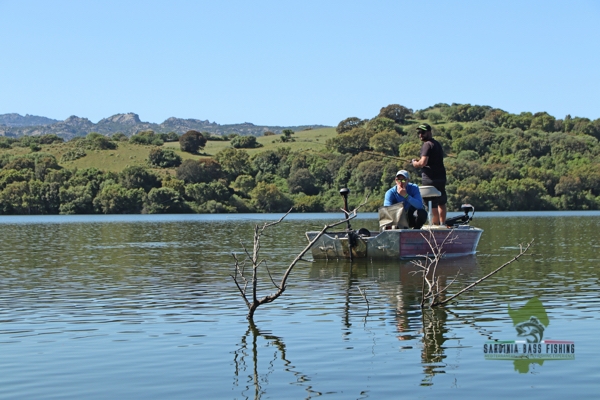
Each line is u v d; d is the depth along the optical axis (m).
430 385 7.03
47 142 156.75
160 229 43.75
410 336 8.97
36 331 9.46
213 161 125.19
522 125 161.75
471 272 15.55
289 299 11.89
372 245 18.34
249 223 56.62
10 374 7.50
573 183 107.00
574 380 7.14
